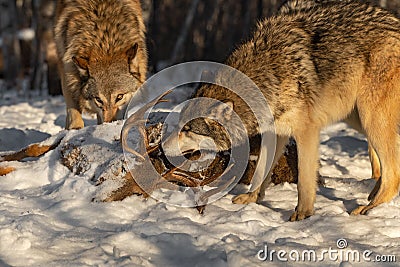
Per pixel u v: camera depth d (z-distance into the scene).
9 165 6.88
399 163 6.35
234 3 28.84
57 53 8.82
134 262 4.54
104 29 8.29
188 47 27.72
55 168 6.73
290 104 6.17
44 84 19.03
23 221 5.27
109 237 4.99
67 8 8.55
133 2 8.83
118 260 4.59
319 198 6.79
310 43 6.36
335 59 6.33
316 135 6.27
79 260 4.55
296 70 6.19
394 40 6.27
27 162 7.05
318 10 6.58
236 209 6.21
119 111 8.20
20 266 4.46
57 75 15.51
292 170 7.29
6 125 10.98
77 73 8.30
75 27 8.33
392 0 16.08
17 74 22.81
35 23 19.64
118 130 6.74
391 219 5.87
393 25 6.38
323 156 9.23
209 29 26.50
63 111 12.68
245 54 6.40
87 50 8.20
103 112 8.05
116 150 6.50
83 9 8.40
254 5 27.55
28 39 21.33
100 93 8.01
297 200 6.72
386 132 6.30
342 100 6.46
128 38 8.43
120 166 6.13
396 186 6.34
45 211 5.67
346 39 6.36
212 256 4.75
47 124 10.78
